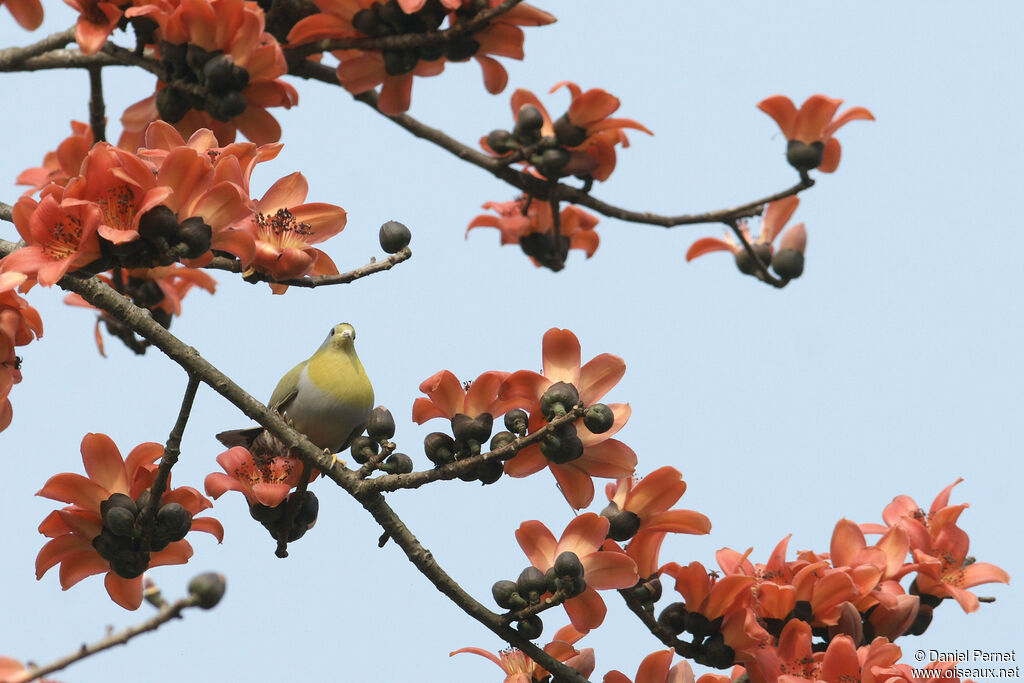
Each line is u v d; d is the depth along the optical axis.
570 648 7.88
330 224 8.20
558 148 10.69
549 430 7.47
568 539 7.65
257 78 8.91
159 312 11.65
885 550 8.74
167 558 7.92
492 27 9.80
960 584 8.80
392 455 7.69
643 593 8.05
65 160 8.11
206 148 7.88
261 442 8.41
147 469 7.66
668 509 8.00
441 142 10.84
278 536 8.00
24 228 7.21
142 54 8.92
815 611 8.31
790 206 11.96
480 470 7.53
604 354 7.93
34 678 5.95
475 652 7.75
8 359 7.75
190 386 7.25
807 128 10.76
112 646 5.90
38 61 9.04
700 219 11.08
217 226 7.28
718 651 7.94
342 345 8.60
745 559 8.62
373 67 10.02
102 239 7.04
